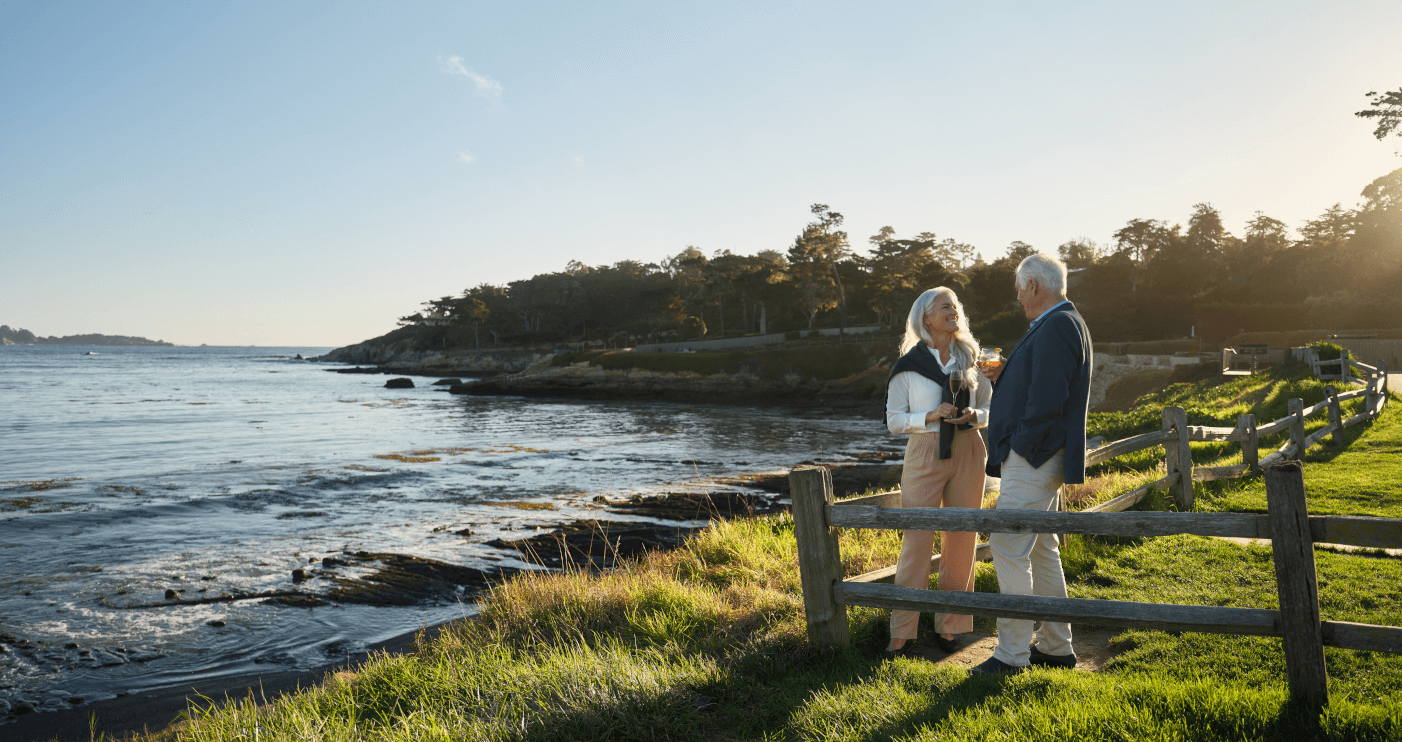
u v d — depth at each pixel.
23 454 27.92
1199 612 2.79
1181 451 7.18
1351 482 7.84
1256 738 2.42
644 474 22.20
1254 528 2.68
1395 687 2.86
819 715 3.02
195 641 8.04
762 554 6.59
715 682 3.52
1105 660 3.66
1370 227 70.44
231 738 3.61
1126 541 5.78
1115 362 37.12
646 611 5.09
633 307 171.62
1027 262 3.61
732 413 52.00
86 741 5.58
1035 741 2.50
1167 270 78.50
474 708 3.48
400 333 198.88
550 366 81.44
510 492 18.75
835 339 81.81
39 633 8.30
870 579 4.31
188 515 15.76
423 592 9.73
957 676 3.33
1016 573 3.41
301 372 132.25
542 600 5.62
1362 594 4.07
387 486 19.94
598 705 3.26
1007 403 3.50
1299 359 21.56
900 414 3.84
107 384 85.56
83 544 12.98
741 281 101.44
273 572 10.84
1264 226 105.00
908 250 91.62
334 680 4.55
